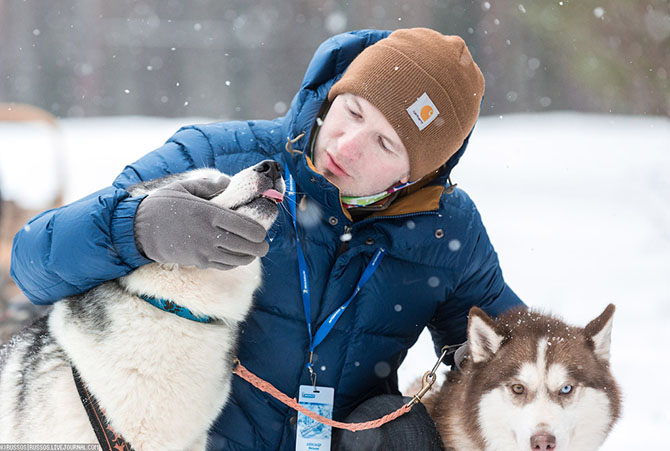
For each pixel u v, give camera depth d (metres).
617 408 2.61
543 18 8.67
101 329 2.12
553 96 18.28
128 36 21.17
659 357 4.45
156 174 2.49
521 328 2.64
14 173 9.55
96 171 9.88
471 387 2.61
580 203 9.33
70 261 2.03
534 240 7.55
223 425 2.55
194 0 22.16
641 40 8.20
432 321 2.96
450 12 18.98
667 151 11.77
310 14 21.55
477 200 9.66
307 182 2.53
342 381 2.59
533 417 2.41
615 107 16.66
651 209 8.53
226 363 2.33
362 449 2.39
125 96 21.00
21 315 3.69
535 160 12.51
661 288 5.77
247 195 2.10
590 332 2.62
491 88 18.52
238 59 21.38
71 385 2.16
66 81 20.62
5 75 20.14
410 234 2.62
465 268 2.77
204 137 2.67
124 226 2.01
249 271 2.32
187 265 2.06
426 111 2.49
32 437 2.16
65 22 20.81
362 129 2.47
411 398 2.58
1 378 2.32
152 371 2.14
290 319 2.54
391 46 2.54
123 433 2.16
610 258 6.80
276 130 2.75
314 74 2.65
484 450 2.57
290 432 2.54
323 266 2.58
